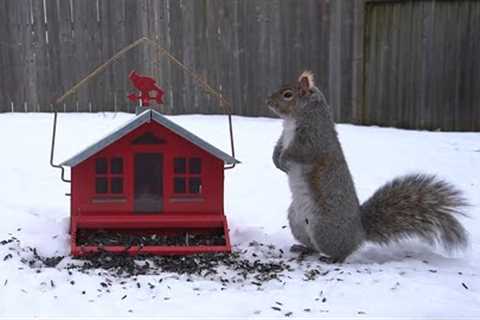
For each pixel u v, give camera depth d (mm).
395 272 1744
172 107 3133
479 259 1838
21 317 1559
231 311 1581
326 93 3057
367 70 3021
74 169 1823
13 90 3148
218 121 2980
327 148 1800
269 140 2680
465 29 2934
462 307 1604
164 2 3061
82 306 1588
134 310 1580
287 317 1567
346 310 1590
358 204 1839
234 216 2018
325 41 3020
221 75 3102
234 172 2344
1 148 2535
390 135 2828
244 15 3045
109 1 3074
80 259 1764
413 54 2979
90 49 3111
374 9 2980
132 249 1779
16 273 1664
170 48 3094
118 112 3146
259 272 1741
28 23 3092
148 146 1831
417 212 1839
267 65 3068
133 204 1840
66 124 2859
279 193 2182
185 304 1599
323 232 1803
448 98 2980
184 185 1850
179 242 1842
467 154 2584
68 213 1998
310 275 1727
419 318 1571
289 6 3014
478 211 2086
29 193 2143
